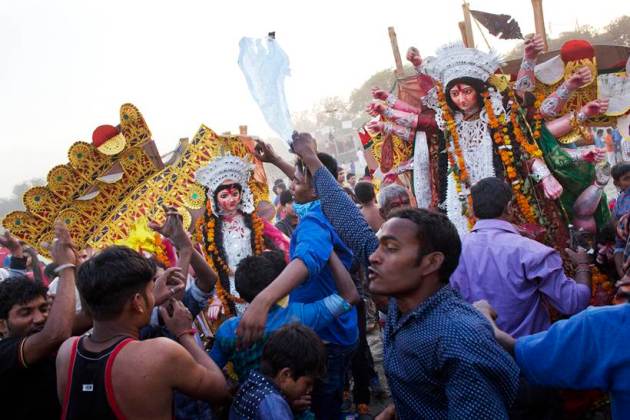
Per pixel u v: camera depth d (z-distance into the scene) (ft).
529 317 9.29
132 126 16.20
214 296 14.99
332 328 9.53
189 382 6.89
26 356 7.46
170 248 15.80
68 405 6.69
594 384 5.67
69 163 15.71
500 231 9.82
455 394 5.59
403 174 19.67
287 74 9.18
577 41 15.62
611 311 5.62
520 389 7.22
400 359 6.31
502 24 17.08
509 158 15.16
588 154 14.74
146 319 7.17
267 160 12.32
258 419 7.26
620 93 16.44
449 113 15.97
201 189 16.78
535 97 15.94
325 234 9.21
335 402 9.79
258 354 8.63
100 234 15.97
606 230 11.95
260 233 15.29
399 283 6.31
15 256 19.74
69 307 7.75
